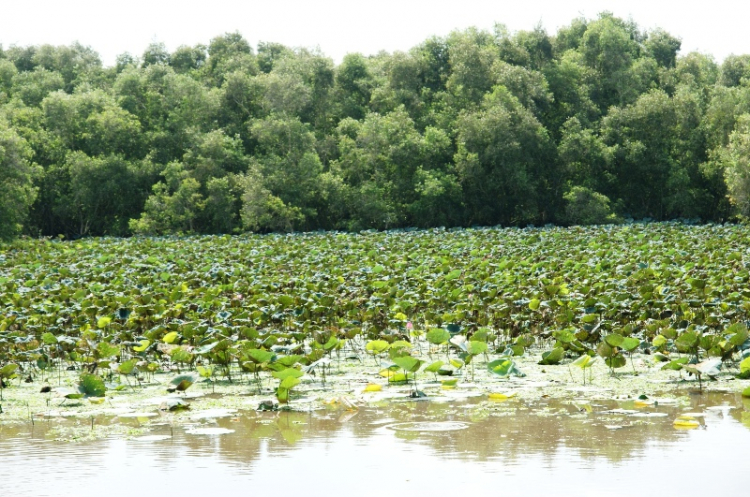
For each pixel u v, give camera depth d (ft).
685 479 23.99
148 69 231.91
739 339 38.04
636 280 64.23
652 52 270.87
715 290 55.36
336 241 127.65
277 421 31.86
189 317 52.11
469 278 68.03
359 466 25.89
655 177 207.21
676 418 31.04
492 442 28.27
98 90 218.18
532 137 198.80
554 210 208.13
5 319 50.52
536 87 212.64
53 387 39.17
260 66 266.57
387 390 37.37
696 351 38.86
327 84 230.07
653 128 204.95
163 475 25.40
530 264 79.36
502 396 35.17
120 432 30.66
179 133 209.36
